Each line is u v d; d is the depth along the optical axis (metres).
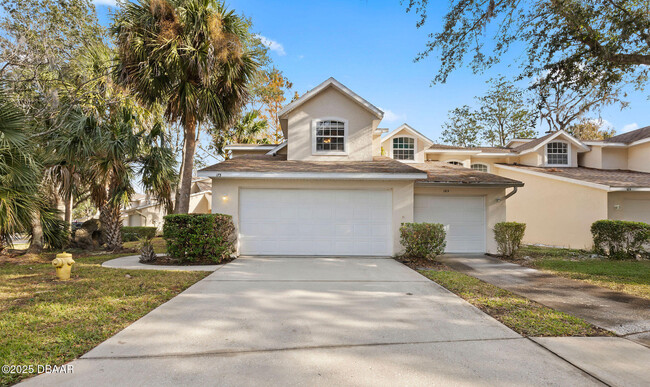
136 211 24.91
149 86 9.48
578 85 9.77
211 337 3.91
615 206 12.98
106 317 4.54
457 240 11.52
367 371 3.15
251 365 3.24
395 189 10.23
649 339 3.99
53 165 10.64
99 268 8.23
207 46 9.44
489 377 3.07
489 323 4.47
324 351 3.58
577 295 6.06
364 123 11.74
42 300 5.36
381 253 10.27
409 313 4.86
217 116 10.38
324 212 10.30
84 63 13.01
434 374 3.11
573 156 17.45
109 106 13.27
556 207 14.84
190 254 8.88
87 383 2.89
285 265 8.63
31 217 8.80
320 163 11.09
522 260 10.13
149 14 9.34
